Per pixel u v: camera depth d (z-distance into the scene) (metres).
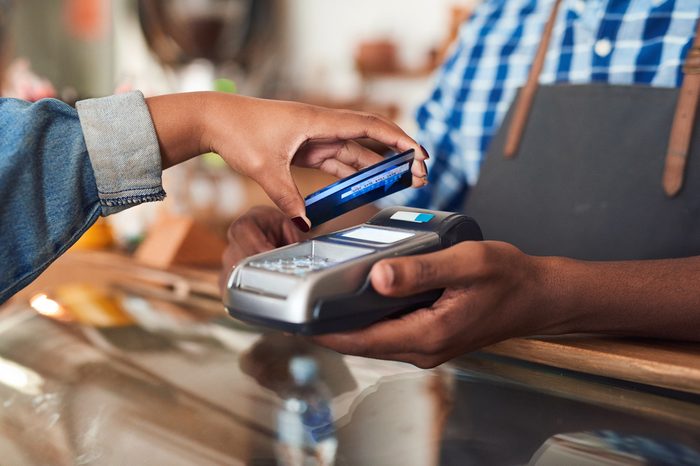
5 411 0.68
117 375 0.73
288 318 0.58
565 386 0.66
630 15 1.11
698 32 0.98
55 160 0.69
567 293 0.66
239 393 0.68
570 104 1.11
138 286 1.03
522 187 1.13
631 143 1.04
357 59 3.34
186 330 0.84
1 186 0.65
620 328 0.70
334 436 0.59
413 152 0.72
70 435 0.62
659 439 0.56
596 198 1.05
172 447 0.59
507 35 1.29
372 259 0.62
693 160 0.97
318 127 0.71
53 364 0.76
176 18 3.47
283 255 0.66
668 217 0.98
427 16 3.32
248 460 0.57
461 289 0.62
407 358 0.65
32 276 0.68
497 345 0.72
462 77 1.33
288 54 3.70
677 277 0.70
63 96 1.49
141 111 0.71
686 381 0.62
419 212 0.72
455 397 0.65
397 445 0.57
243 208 1.91
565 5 1.19
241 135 0.72
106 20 3.61
